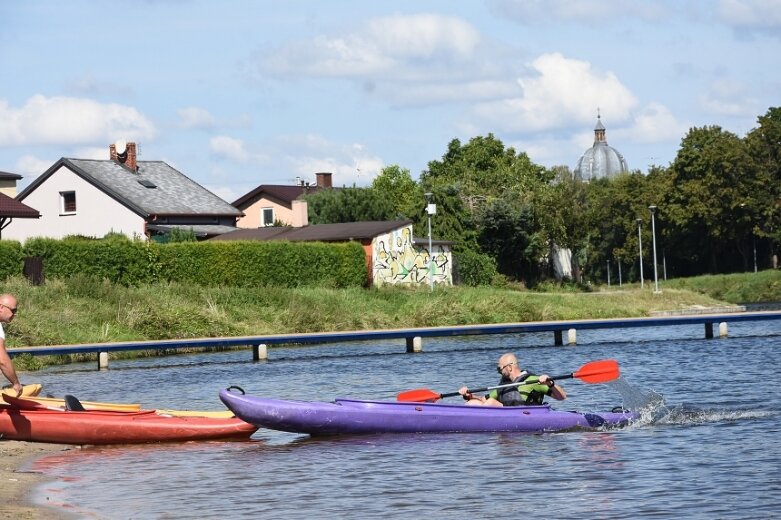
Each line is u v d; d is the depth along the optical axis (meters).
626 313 83.75
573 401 31.12
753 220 151.62
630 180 172.50
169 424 24.56
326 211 110.19
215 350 57.78
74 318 56.34
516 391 26.11
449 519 16.59
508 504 17.52
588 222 132.88
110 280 68.62
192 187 99.00
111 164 96.12
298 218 99.25
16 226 94.88
